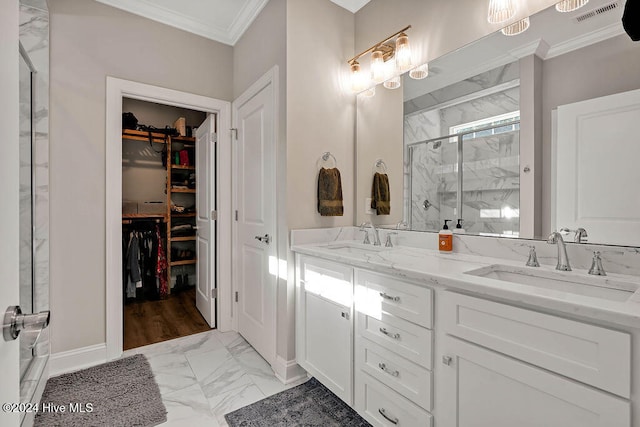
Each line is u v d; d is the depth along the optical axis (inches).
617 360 29.7
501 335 38.2
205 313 117.2
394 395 52.3
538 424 35.1
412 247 74.6
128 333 105.9
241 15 95.6
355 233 89.0
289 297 77.5
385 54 81.0
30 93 75.6
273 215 82.4
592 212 48.4
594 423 31.1
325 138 84.1
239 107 104.2
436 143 70.7
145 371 81.2
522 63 56.4
